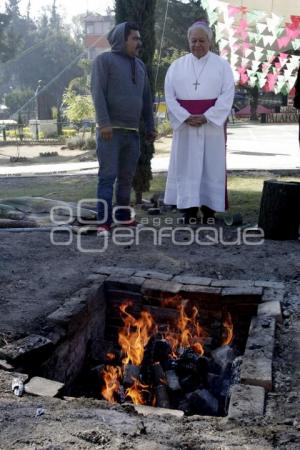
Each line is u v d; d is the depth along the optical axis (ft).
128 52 20.57
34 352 11.35
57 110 113.70
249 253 18.21
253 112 156.15
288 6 36.96
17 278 15.94
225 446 7.86
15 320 12.97
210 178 22.03
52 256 18.15
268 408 9.21
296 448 7.86
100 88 20.15
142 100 21.67
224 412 11.55
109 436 7.97
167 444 7.85
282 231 19.84
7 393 9.66
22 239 20.34
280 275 15.97
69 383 13.01
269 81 56.44
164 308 14.99
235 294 14.25
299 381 10.12
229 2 38.78
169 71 21.97
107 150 20.81
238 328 14.47
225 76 21.30
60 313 13.07
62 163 60.85
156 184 36.06
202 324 14.78
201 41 20.97
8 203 25.66
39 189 35.35
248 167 45.60
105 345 15.06
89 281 15.43
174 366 13.73
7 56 143.95
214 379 12.57
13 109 197.88
